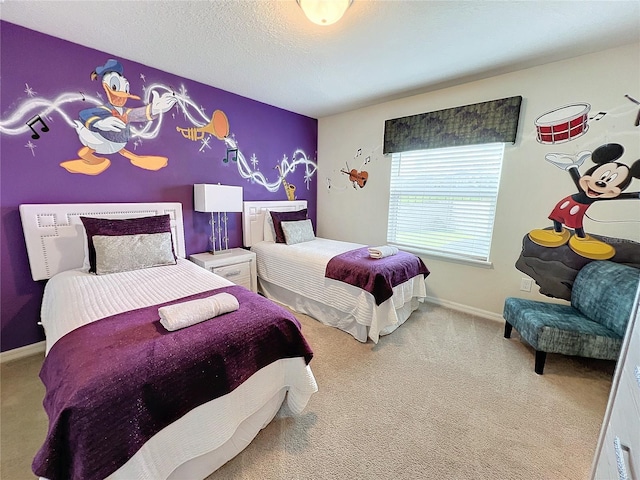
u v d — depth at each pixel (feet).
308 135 13.28
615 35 6.18
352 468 4.17
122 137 7.82
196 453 3.68
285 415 5.17
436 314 9.62
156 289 5.78
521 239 8.50
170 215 8.79
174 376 3.43
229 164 10.43
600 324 6.27
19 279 6.67
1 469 3.98
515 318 7.28
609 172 7.03
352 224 12.87
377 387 5.93
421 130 9.93
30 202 6.64
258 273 10.80
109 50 7.12
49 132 6.72
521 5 5.21
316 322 8.91
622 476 2.17
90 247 6.80
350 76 8.51
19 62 6.19
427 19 5.65
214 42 6.61
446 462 4.28
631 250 6.84
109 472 2.88
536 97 7.81
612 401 2.92
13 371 6.20
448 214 9.94
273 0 5.11
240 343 4.11
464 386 5.98
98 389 2.96
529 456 4.39
